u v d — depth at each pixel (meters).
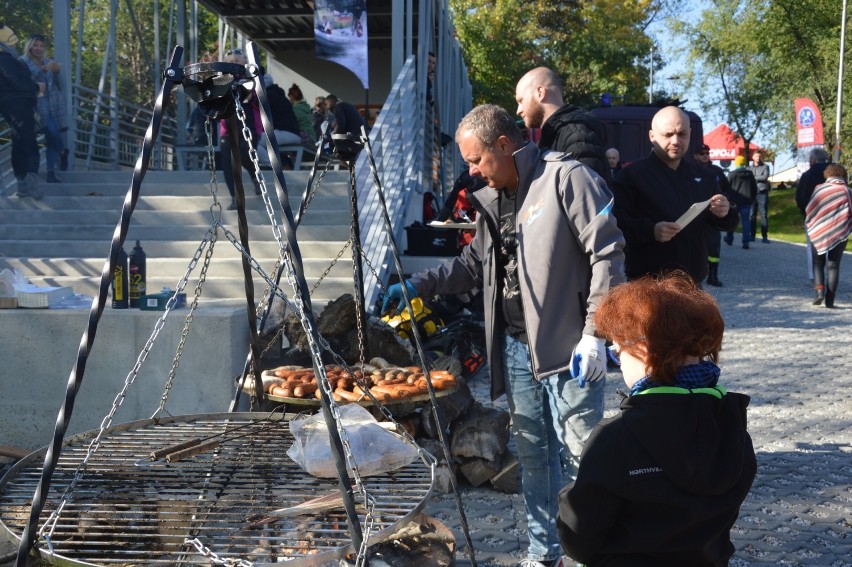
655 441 1.80
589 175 2.97
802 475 4.75
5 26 9.34
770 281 14.37
